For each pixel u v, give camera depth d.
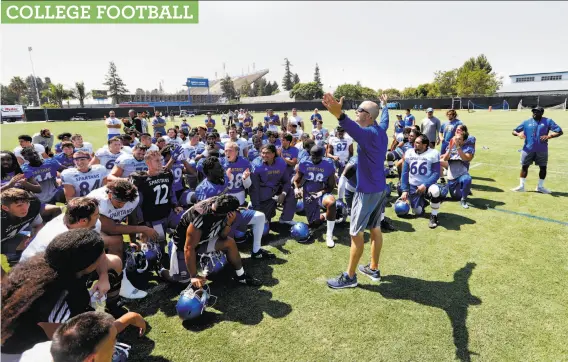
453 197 6.95
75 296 2.24
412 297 3.59
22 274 1.97
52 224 3.05
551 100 42.84
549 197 6.97
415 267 4.23
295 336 3.04
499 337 2.98
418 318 3.25
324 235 5.31
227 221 3.61
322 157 5.47
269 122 15.52
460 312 3.32
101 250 2.21
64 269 2.05
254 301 3.59
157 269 4.19
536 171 9.40
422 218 5.95
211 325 3.21
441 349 2.85
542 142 6.98
